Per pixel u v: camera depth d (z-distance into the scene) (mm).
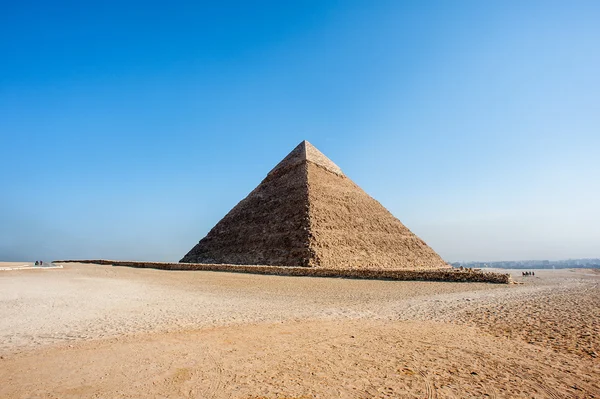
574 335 11398
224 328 12391
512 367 8484
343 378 7754
